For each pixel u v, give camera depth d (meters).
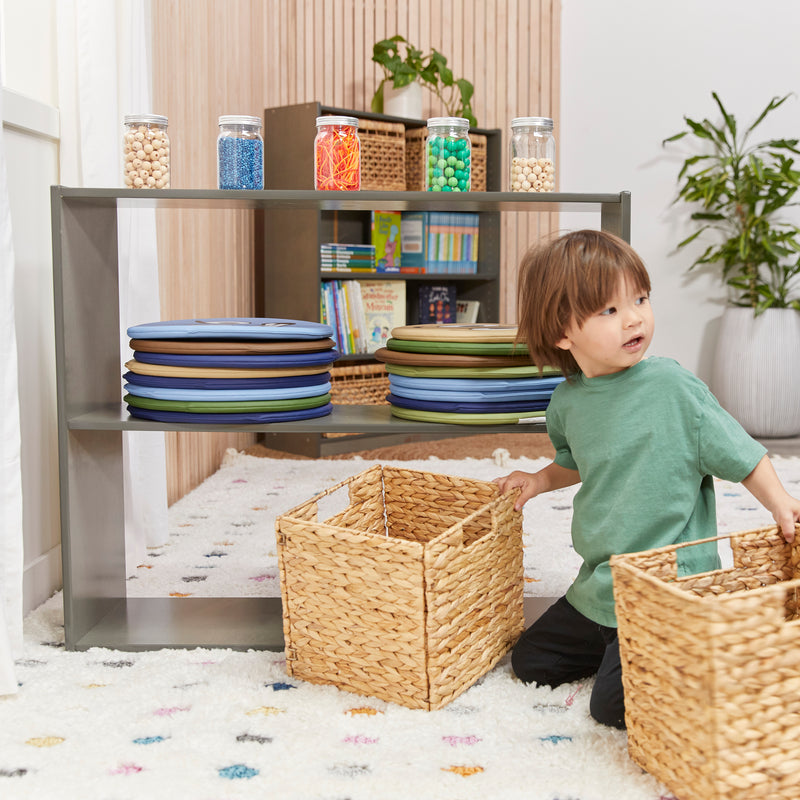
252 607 1.83
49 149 1.94
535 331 1.40
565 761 1.22
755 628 1.02
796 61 4.17
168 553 2.24
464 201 1.59
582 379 1.44
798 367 3.87
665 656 1.10
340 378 3.54
